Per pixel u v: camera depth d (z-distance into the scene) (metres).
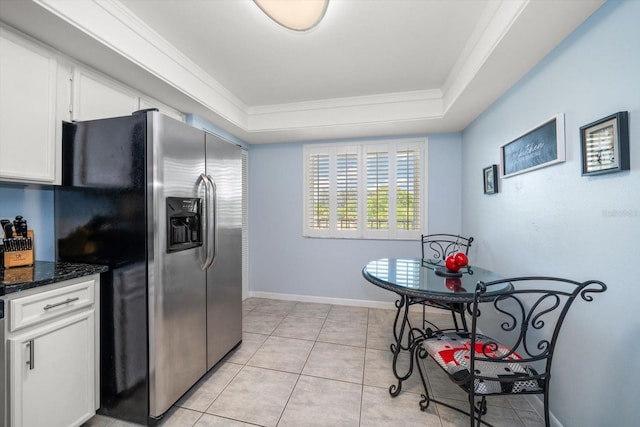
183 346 1.67
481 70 1.80
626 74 1.08
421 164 3.31
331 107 3.02
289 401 1.71
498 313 2.18
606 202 1.18
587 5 1.21
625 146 1.08
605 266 1.19
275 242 3.74
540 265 1.65
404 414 1.62
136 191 1.50
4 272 1.37
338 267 3.55
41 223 1.66
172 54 2.02
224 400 1.72
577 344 1.34
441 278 1.81
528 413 1.62
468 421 1.56
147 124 1.48
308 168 3.62
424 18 1.73
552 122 1.50
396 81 2.59
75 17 1.37
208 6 1.62
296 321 2.96
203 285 1.85
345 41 1.97
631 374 1.07
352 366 2.10
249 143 3.74
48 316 1.28
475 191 2.75
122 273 1.53
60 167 1.60
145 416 1.51
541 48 1.54
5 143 1.35
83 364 1.43
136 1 1.57
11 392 1.15
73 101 1.67
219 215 2.03
